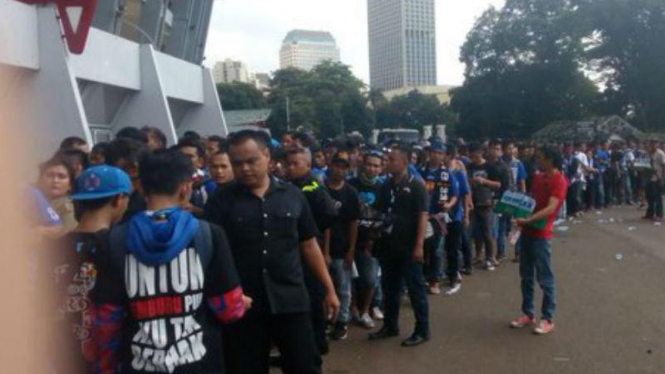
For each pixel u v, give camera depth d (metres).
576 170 17.08
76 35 12.48
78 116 12.38
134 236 2.63
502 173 10.20
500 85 55.16
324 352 5.16
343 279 6.54
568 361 5.77
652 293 8.25
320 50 159.62
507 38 53.69
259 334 3.86
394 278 6.55
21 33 11.66
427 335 6.45
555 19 52.72
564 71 53.00
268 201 3.87
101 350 2.66
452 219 8.66
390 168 6.39
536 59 54.09
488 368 5.66
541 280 6.71
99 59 15.20
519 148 13.37
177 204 2.83
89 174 3.01
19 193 1.84
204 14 29.52
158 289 2.62
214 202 3.91
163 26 23.81
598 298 8.06
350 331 6.92
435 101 88.12
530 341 6.40
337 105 75.25
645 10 48.16
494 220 10.40
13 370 1.86
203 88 23.97
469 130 58.28
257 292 3.79
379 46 153.00
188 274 2.66
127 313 2.66
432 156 8.52
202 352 2.68
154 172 2.79
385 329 6.64
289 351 3.88
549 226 6.67
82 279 2.71
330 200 5.65
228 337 3.84
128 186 3.08
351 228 6.48
